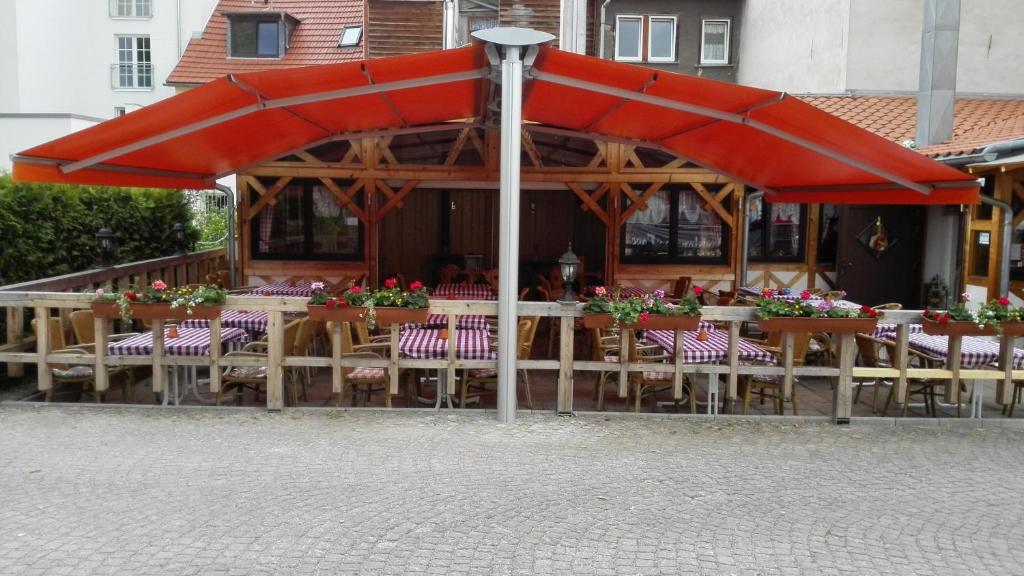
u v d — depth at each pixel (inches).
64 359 262.7
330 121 331.0
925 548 171.5
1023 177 394.6
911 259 484.1
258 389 286.5
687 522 182.9
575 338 429.4
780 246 478.9
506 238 254.2
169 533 171.5
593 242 576.4
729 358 264.7
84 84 1078.4
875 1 551.5
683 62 733.9
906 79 555.8
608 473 214.1
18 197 312.7
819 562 164.1
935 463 228.1
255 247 429.7
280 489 197.8
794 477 214.4
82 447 227.1
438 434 245.0
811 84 605.0
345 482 203.3
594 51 717.9
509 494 197.5
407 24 532.4
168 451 224.8
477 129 415.5
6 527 173.6
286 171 418.0
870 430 261.3
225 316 306.2
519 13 530.6
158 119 255.3
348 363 260.8
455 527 177.2
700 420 267.7
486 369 276.8
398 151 429.4
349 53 781.3
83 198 367.6
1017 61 554.9
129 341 275.6
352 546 166.9
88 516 179.9
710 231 444.5
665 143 363.6
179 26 1087.0
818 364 349.4
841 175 333.7
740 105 267.6
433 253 575.8
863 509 192.7
